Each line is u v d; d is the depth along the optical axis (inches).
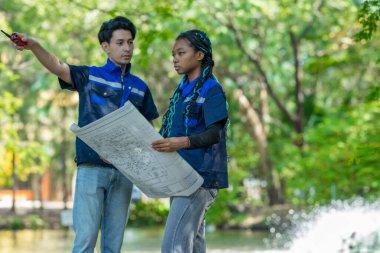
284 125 1568.7
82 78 303.3
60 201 2792.8
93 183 308.8
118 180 314.3
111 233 317.4
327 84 1628.9
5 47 1279.5
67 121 1849.2
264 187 1523.1
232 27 1149.7
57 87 1669.5
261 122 1448.1
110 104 306.0
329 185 1040.8
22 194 2532.0
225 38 1328.7
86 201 309.6
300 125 1384.1
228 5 1042.7
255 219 1233.4
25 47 287.1
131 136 262.5
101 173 309.6
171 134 286.0
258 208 1320.1
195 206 279.1
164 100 1498.5
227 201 1232.8
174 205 280.5
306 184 1083.9
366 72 1441.9
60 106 1780.3
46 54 292.2
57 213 1724.9
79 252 309.1
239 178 1318.9
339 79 1545.3
